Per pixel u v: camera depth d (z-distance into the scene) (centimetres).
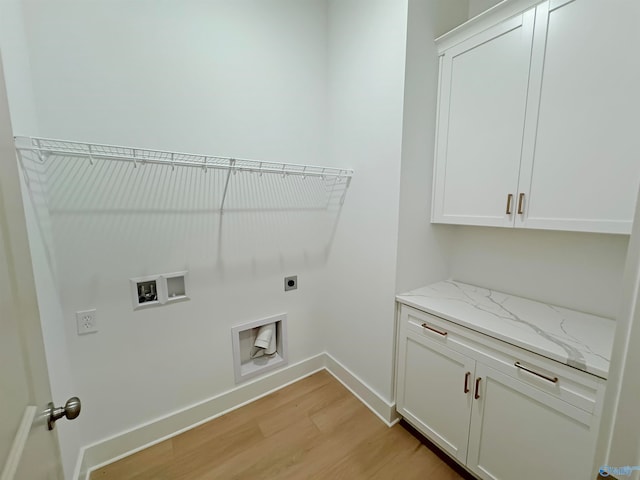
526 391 104
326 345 221
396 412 166
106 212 129
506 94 123
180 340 156
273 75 172
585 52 100
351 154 179
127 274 137
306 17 181
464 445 128
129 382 143
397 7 138
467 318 125
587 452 91
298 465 139
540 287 144
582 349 97
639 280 40
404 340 155
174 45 138
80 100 118
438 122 154
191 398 163
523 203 121
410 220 155
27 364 58
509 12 119
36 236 104
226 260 167
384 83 150
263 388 191
